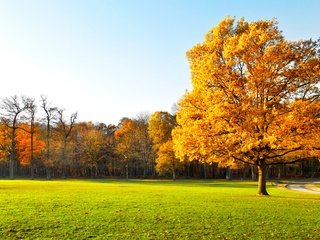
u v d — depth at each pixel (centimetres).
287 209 2162
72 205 2250
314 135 2639
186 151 2908
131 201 2506
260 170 3158
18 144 8544
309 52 2808
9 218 1753
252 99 2766
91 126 12188
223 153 2895
